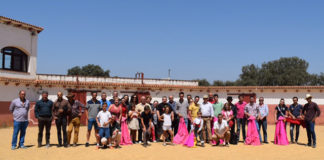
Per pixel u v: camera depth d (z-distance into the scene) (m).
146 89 23.06
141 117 11.38
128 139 11.56
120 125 11.38
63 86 21.00
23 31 21.05
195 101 12.15
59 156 9.14
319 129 18.66
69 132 10.80
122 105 11.55
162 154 9.66
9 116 18.77
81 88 21.34
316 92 21.66
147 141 11.95
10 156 9.10
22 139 10.54
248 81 54.94
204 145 11.48
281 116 12.31
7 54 20.20
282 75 51.44
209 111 11.85
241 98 12.69
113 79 24.42
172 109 12.17
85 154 9.47
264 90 22.61
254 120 12.03
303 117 12.07
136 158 8.97
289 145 11.81
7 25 19.88
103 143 10.38
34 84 20.23
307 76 51.09
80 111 11.02
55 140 12.57
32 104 19.31
